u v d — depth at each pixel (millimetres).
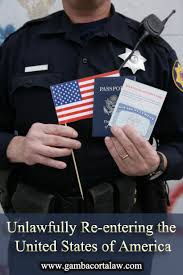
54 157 1388
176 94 1471
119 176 1487
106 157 1439
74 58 1444
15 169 1549
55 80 1433
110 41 1448
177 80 1466
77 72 1427
